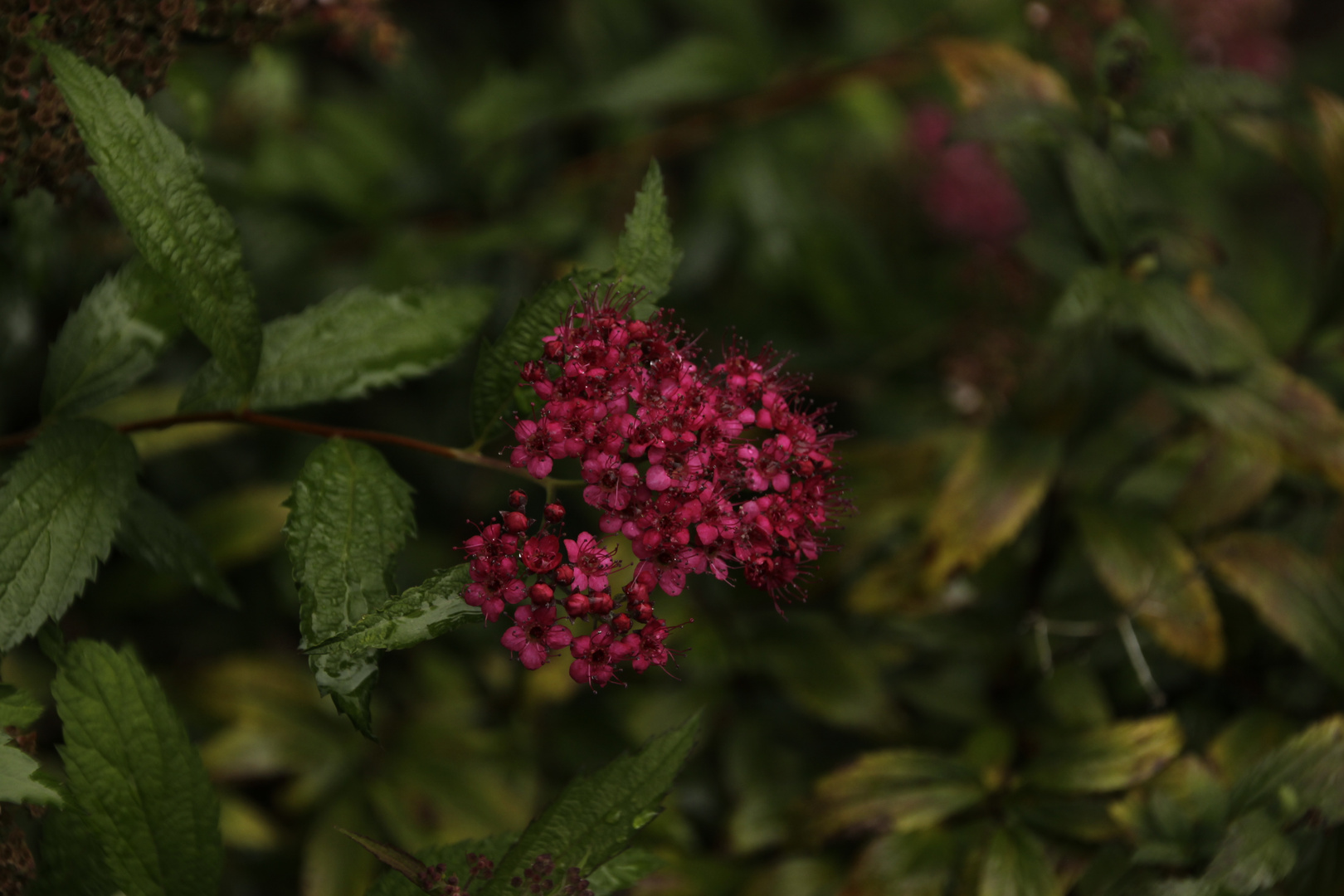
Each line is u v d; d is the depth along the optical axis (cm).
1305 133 76
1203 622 75
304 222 88
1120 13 79
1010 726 76
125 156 66
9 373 74
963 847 73
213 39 70
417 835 76
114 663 67
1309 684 76
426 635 65
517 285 87
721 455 67
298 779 79
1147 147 75
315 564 66
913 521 82
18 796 65
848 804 74
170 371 81
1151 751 73
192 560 71
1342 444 75
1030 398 76
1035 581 78
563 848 66
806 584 79
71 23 68
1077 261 77
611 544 77
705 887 75
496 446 87
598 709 79
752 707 79
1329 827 70
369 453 67
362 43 91
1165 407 86
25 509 66
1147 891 70
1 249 73
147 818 67
